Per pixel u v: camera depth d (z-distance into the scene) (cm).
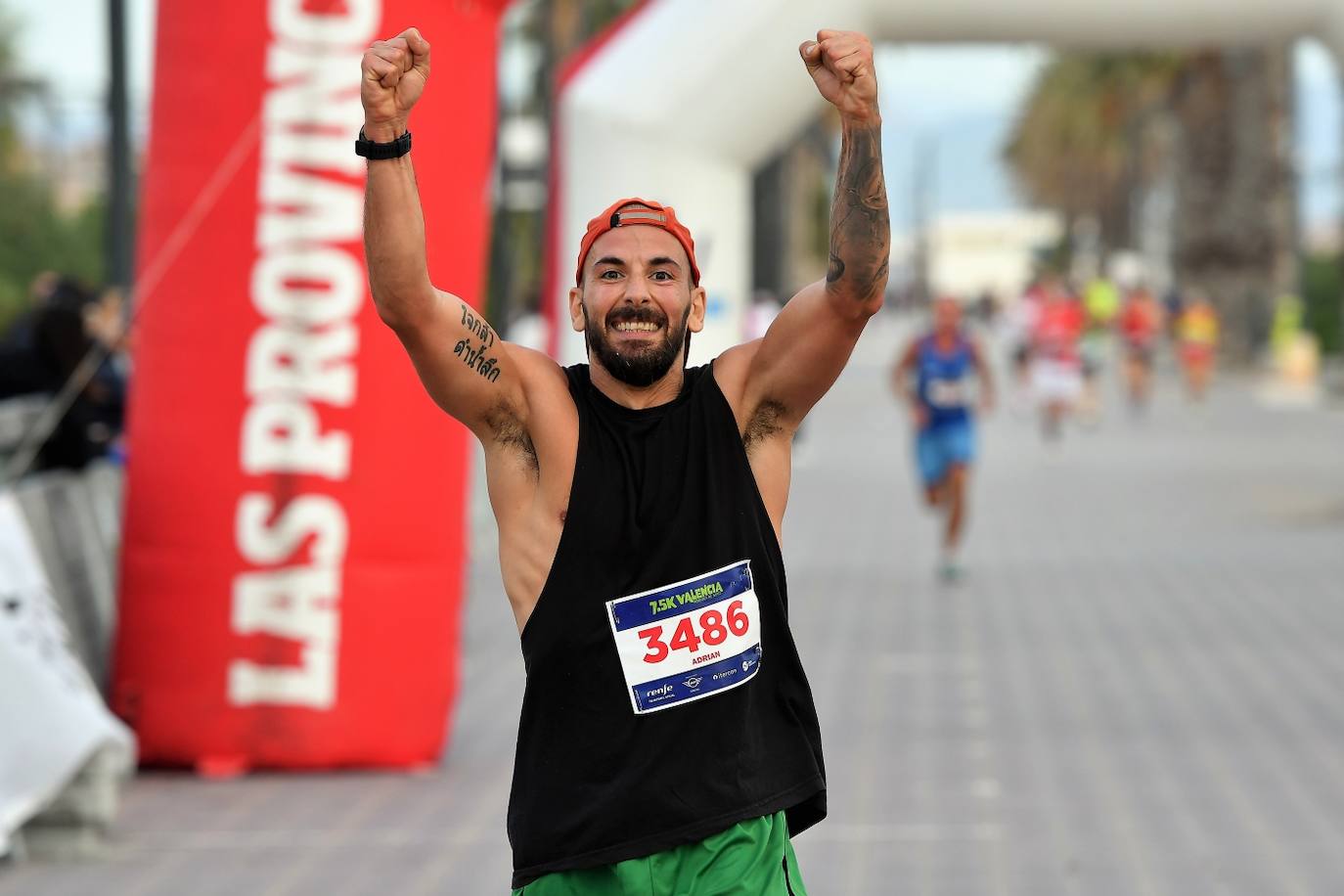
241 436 1842
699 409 837
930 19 3108
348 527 1844
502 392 834
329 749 1855
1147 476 4950
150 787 1812
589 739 816
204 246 1839
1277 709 2122
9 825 1527
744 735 823
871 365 11694
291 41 1823
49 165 9462
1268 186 9925
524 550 831
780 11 2967
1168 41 3206
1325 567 3253
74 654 1862
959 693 2222
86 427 2223
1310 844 1580
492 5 1878
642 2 3067
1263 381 9412
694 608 820
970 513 4150
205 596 1848
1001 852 1561
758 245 5206
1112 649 2505
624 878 808
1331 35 3139
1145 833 1616
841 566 3319
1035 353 6375
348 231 1834
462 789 1798
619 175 3008
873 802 1728
